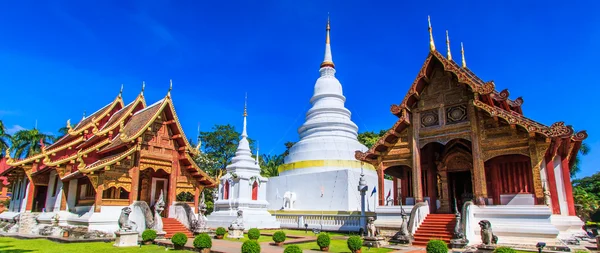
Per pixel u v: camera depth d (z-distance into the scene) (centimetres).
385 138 2472
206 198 5056
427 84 2464
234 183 3303
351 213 2958
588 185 7994
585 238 2086
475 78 2558
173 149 2525
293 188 3856
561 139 2025
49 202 2606
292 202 3741
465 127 2258
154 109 2514
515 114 2278
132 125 2572
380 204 2472
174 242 1680
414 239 2075
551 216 2006
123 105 3156
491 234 1664
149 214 2173
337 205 3469
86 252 1552
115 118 2895
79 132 2748
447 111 2352
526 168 2223
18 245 1767
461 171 2522
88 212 2181
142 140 2358
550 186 2094
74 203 2386
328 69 4556
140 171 2562
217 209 3334
